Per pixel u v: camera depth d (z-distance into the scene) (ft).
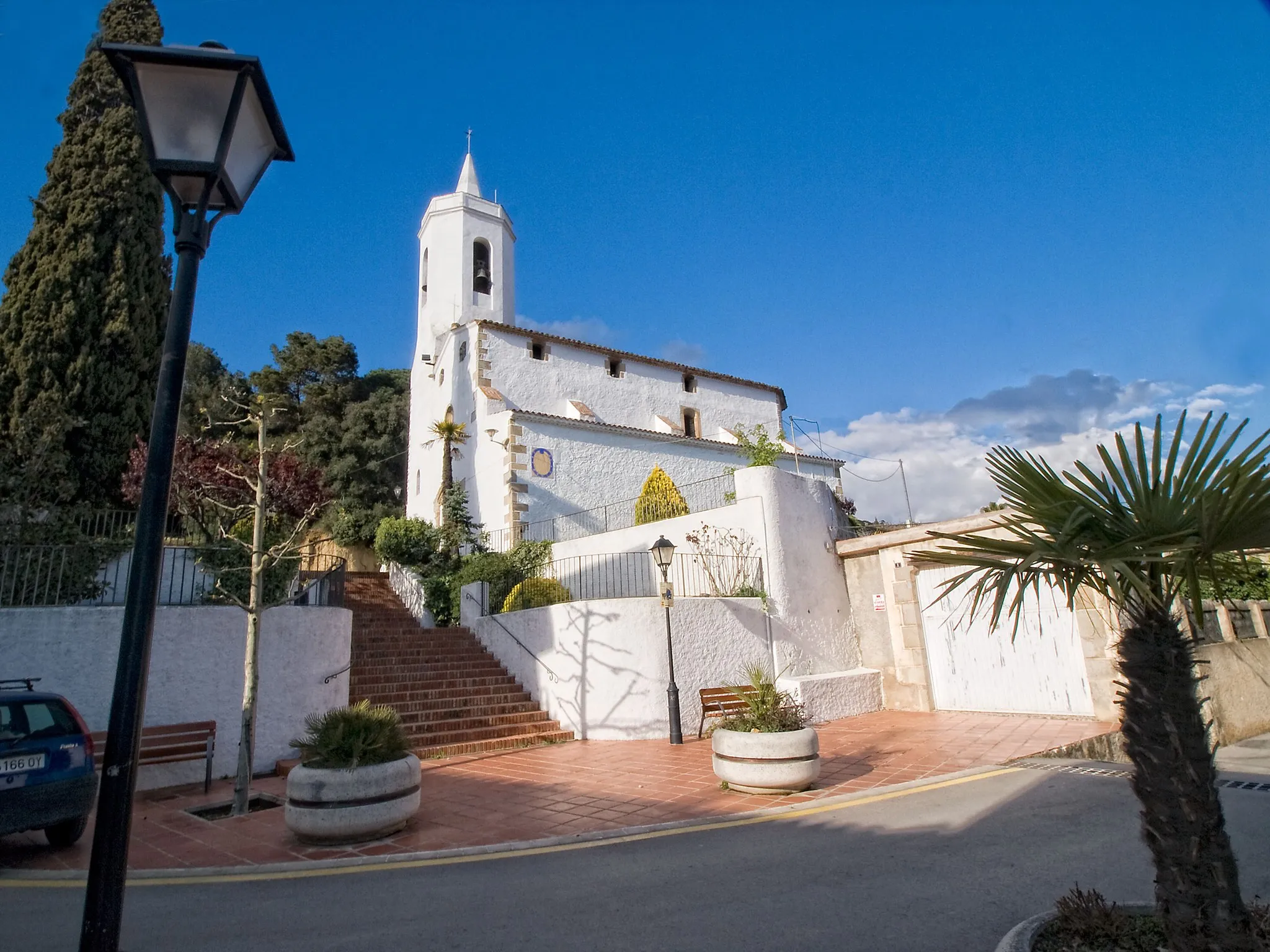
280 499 48.21
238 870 21.34
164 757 31.37
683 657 45.14
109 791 10.37
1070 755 34.55
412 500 96.07
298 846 23.67
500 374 82.38
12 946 16.08
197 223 12.60
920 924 15.83
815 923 16.10
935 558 13.41
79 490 47.24
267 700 36.70
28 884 20.49
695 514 55.62
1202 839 11.65
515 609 53.57
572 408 82.28
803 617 51.52
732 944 15.23
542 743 43.29
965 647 49.29
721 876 19.53
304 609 38.88
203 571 40.45
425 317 99.60
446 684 47.37
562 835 24.06
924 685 50.37
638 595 57.52
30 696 23.32
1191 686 12.14
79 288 49.42
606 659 44.73
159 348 54.29
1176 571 11.62
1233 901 11.49
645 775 33.19
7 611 31.71
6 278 49.80
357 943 15.89
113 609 33.60
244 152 13.19
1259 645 45.37
